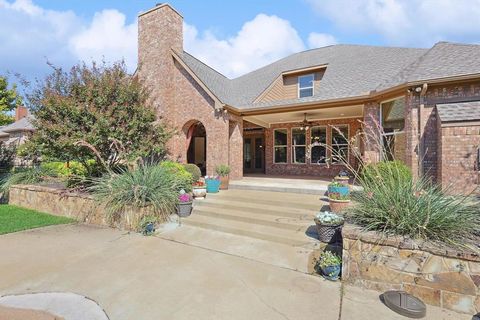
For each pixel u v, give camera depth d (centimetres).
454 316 336
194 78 1190
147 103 1106
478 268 338
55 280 423
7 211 904
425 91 798
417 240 383
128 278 429
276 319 325
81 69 866
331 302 362
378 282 395
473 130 697
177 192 791
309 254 512
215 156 1161
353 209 495
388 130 953
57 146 809
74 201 812
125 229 696
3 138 2694
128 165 823
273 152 1612
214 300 366
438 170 768
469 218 393
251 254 523
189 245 578
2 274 443
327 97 1116
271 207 754
